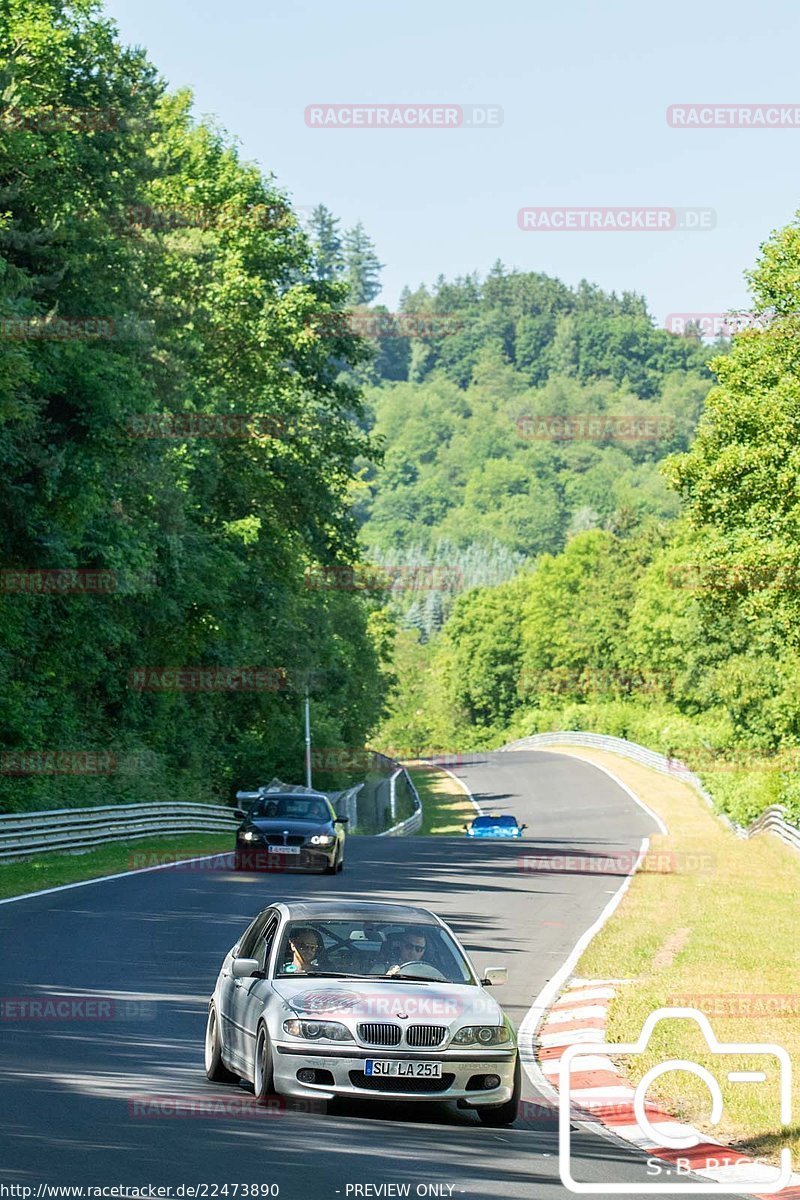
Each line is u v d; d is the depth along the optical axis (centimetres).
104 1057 2239
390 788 15462
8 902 4431
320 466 10250
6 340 5884
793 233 8481
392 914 2231
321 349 10106
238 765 11862
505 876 6212
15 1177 1473
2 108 6575
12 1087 1947
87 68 7319
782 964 3712
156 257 8375
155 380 7888
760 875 6769
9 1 6912
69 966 3164
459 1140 1858
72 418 7100
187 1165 1577
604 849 8381
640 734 19625
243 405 9719
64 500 7062
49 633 8150
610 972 3538
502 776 17688
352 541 10662
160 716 10006
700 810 12312
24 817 5941
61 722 8362
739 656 13275
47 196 7062
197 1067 2236
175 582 9169
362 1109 2020
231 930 3919
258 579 10494
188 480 9294
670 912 4991
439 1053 1944
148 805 7544
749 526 8569
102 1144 1650
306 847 5894
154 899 4622
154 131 7631
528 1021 2897
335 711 15962
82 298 7275
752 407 8406
